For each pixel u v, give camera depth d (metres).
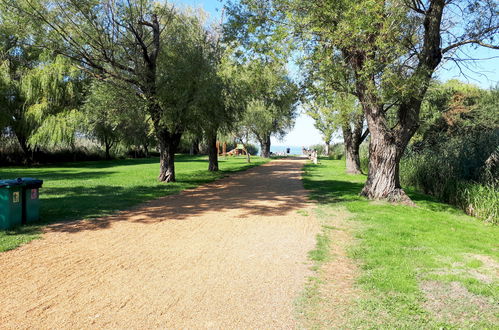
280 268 5.31
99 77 14.30
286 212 9.61
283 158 48.03
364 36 10.00
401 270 5.09
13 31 12.77
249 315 3.82
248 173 22.38
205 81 14.99
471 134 14.93
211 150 23.39
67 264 5.34
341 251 6.18
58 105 27.83
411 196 13.02
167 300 4.17
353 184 16.28
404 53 10.25
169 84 14.43
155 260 5.60
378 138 11.57
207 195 12.73
